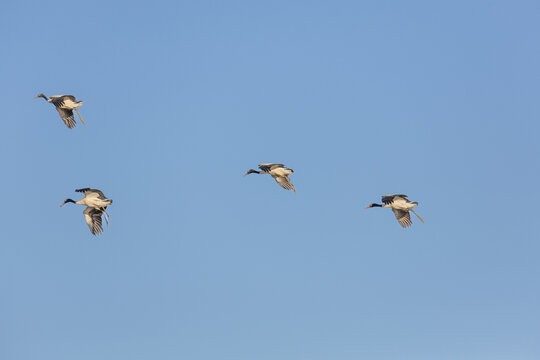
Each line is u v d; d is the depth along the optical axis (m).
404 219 53.06
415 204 52.22
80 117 51.78
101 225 48.88
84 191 48.44
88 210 49.09
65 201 52.62
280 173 55.91
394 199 52.66
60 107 51.53
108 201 48.47
